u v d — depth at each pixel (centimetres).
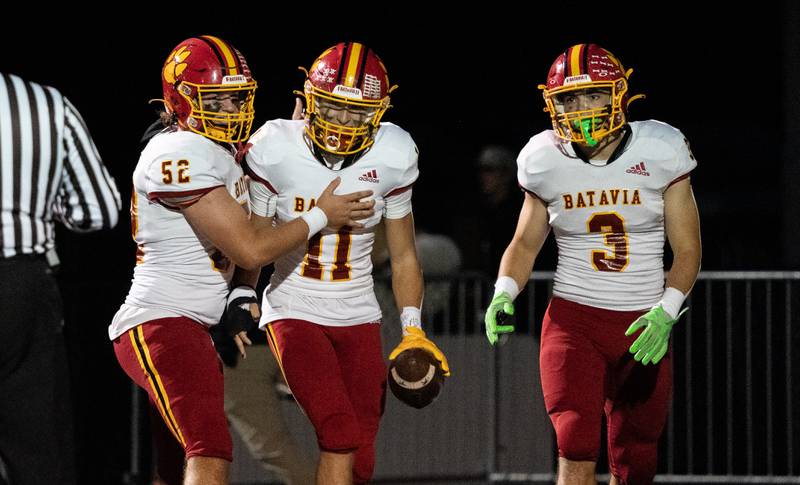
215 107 1301
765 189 4906
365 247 1430
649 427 1491
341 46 1366
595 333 1463
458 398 2150
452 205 3653
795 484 2184
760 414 2325
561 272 1496
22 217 1214
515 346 2184
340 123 1354
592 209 1447
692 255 1450
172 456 1437
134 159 3988
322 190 1385
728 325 2248
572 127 1410
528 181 1472
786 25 2880
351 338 1427
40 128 1223
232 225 1266
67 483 1233
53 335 1234
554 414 1442
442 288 2177
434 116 4419
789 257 2897
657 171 1435
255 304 1420
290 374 1381
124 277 2870
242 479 2070
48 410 1220
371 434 1438
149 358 1273
